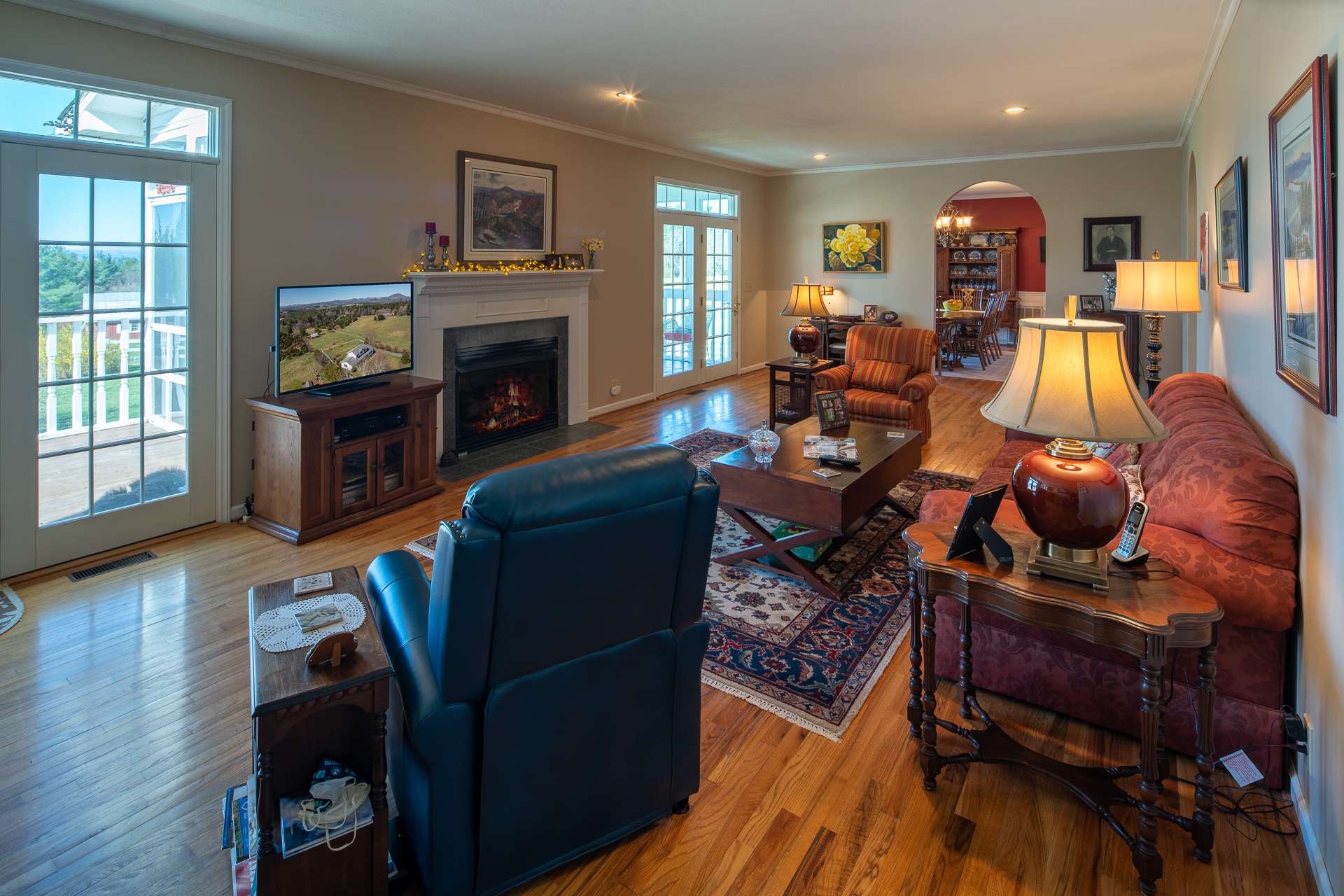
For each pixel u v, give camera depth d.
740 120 5.79
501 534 1.34
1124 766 1.92
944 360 9.81
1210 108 4.26
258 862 1.37
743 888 1.66
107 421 3.44
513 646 1.44
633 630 1.63
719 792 1.98
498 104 5.16
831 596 3.10
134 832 1.82
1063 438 1.75
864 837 1.82
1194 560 1.89
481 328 5.30
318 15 3.33
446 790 1.45
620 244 6.75
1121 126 6.09
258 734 1.32
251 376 3.96
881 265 8.51
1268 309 2.48
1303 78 1.82
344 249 4.35
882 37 3.70
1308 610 1.80
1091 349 1.70
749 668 2.59
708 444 5.67
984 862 1.74
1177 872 1.70
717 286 8.44
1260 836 1.80
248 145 3.82
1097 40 3.77
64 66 3.14
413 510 4.21
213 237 3.73
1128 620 1.60
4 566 3.17
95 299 3.34
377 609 1.92
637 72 4.33
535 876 1.63
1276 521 1.87
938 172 8.05
